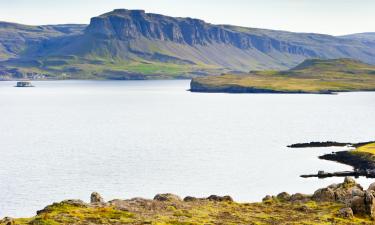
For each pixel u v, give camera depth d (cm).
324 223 6825
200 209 7538
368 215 7462
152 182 14912
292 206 8081
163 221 6444
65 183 14712
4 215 11481
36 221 6022
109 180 15162
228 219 6912
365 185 14112
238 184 14675
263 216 7238
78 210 6819
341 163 17588
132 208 7212
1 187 14162
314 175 15788
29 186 14325
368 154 17662
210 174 16075
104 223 6150
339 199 8456
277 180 15162
